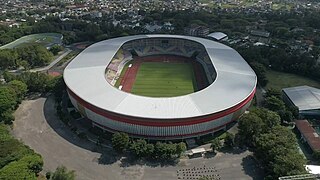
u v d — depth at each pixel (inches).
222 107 5152.6
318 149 4813.0
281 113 5718.5
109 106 5132.9
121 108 5073.8
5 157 4197.8
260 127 4933.6
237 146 5044.3
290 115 5689.0
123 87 7209.6
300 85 7509.8
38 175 4365.2
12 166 3912.4
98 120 5349.4
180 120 4862.2
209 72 7810.0
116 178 4355.3
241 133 5027.1
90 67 6707.7
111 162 4680.1
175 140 5152.6
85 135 5246.1
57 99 6491.1
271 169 4183.1
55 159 4739.2
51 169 4515.3
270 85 7509.8
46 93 6924.2
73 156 4813.0
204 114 4938.5
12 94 5954.7
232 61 7170.3
